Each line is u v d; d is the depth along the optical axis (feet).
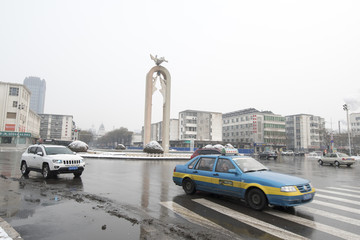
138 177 38.45
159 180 35.50
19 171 42.78
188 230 14.55
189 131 251.80
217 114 266.36
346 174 52.08
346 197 25.96
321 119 280.72
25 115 199.72
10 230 13.84
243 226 15.60
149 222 15.85
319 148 265.95
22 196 23.03
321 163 85.61
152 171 47.47
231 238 13.52
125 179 35.96
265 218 17.39
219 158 23.43
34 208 18.84
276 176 19.86
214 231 14.53
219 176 22.04
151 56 110.32
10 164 54.75
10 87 181.98
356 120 302.66
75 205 19.86
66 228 14.58
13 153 103.65
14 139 177.68
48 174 33.65
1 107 177.68
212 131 260.83
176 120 282.56
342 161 77.87
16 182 31.30
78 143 93.04
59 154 35.73
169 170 49.75
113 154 92.12
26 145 176.24
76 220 16.07
